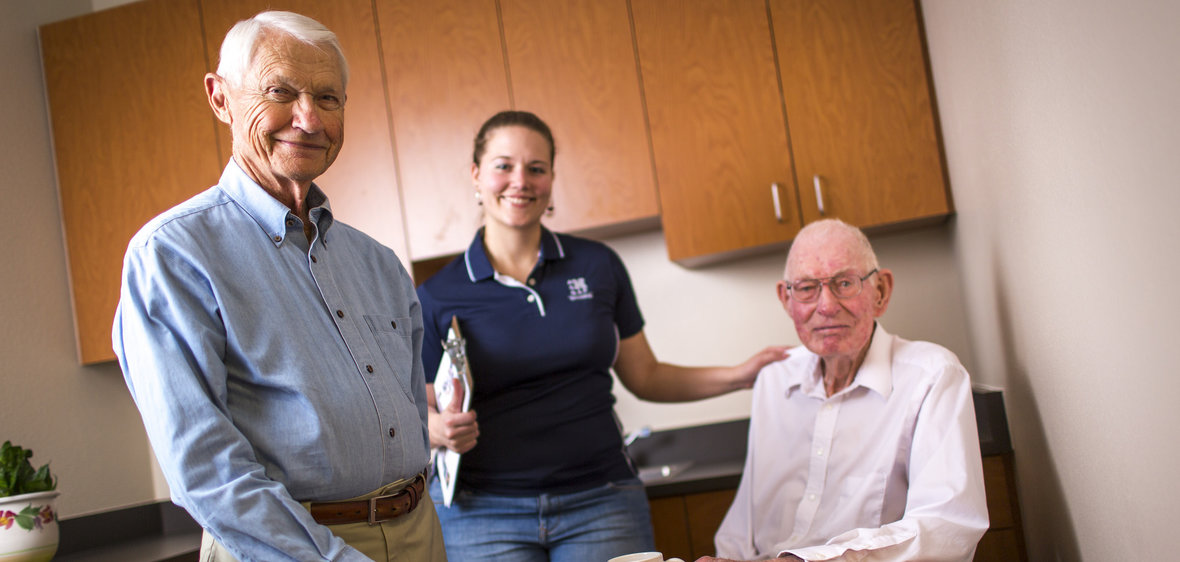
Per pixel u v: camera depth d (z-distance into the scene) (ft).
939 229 8.80
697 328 9.27
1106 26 3.67
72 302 8.81
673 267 9.34
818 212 8.07
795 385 6.16
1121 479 4.44
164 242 3.72
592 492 6.01
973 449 5.04
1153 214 3.48
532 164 6.21
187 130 8.77
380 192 8.67
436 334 6.31
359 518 3.99
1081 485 5.13
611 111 8.41
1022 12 4.82
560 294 6.24
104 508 8.77
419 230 8.61
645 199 8.34
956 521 4.76
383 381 4.25
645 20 8.41
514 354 6.06
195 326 3.65
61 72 8.96
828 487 5.72
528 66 8.53
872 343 5.78
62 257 8.83
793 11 8.19
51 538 6.62
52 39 9.00
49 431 8.29
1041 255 5.23
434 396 6.37
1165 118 3.22
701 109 8.29
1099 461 4.75
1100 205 4.08
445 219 8.57
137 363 3.65
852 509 5.49
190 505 3.52
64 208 8.86
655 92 8.36
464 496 5.98
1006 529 6.84
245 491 3.50
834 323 5.60
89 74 8.93
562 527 5.94
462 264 6.41
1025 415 6.20
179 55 8.84
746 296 9.22
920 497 4.96
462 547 5.94
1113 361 4.28
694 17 8.34
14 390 8.00
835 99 8.09
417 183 8.63
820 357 6.03
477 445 6.04
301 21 4.17
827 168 8.07
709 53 8.30
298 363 3.89
